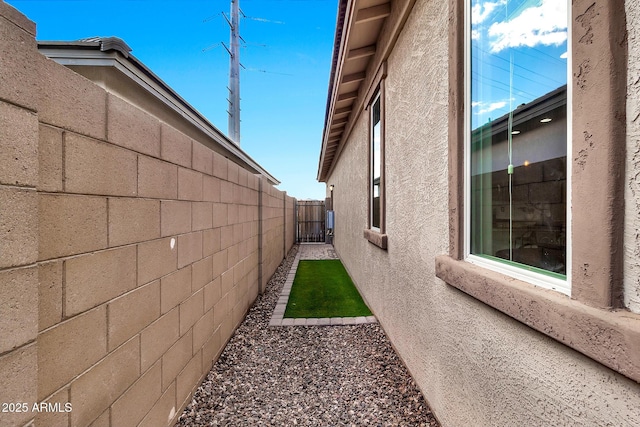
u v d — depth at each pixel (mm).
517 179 1504
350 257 6914
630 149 891
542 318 1119
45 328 1100
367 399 2439
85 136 1310
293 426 2135
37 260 1012
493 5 1672
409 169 2725
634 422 840
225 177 3322
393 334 3281
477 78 1788
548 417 1132
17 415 929
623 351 837
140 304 1711
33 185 1001
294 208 14094
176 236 2168
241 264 4090
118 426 1505
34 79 1016
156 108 3299
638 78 870
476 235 1803
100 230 1396
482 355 1568
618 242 914
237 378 2748
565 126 1197
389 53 3395
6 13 916
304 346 3404
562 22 1215
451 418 1910
